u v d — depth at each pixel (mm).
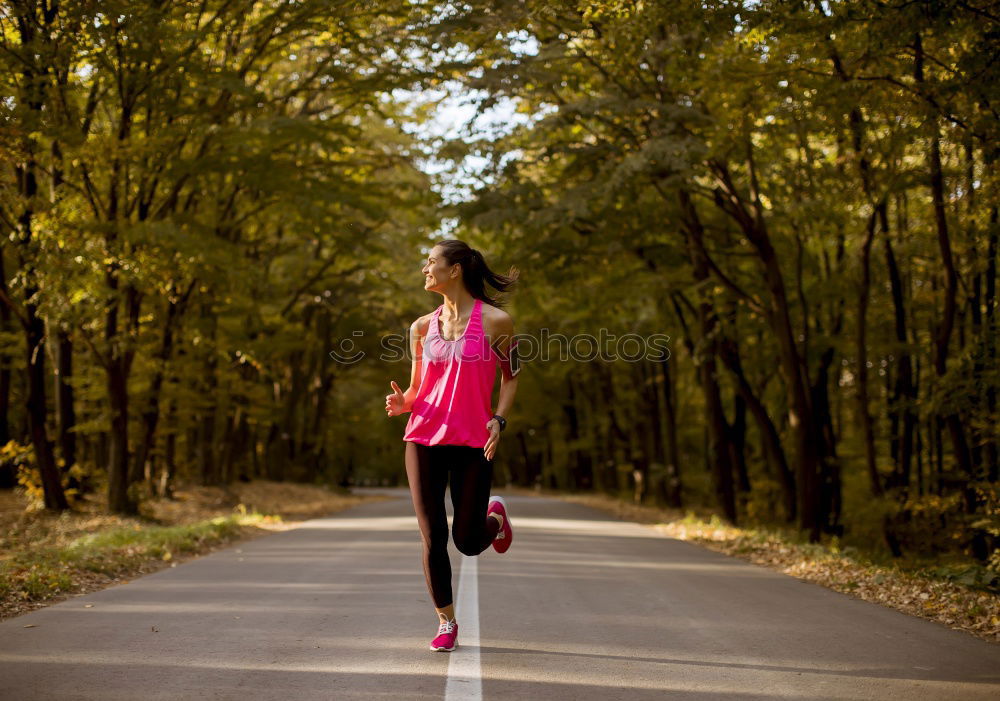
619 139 15953
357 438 49406
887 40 8719
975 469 14289
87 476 18391
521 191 16500
